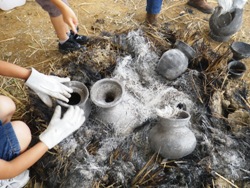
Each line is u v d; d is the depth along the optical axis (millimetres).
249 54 2432
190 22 2957
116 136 1966
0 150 1611
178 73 2139
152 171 1830
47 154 1923
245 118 2051
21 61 2592
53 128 1679
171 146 1752
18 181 1793
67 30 2422
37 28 2865
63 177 1840
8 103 1854
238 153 1923
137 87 2188
